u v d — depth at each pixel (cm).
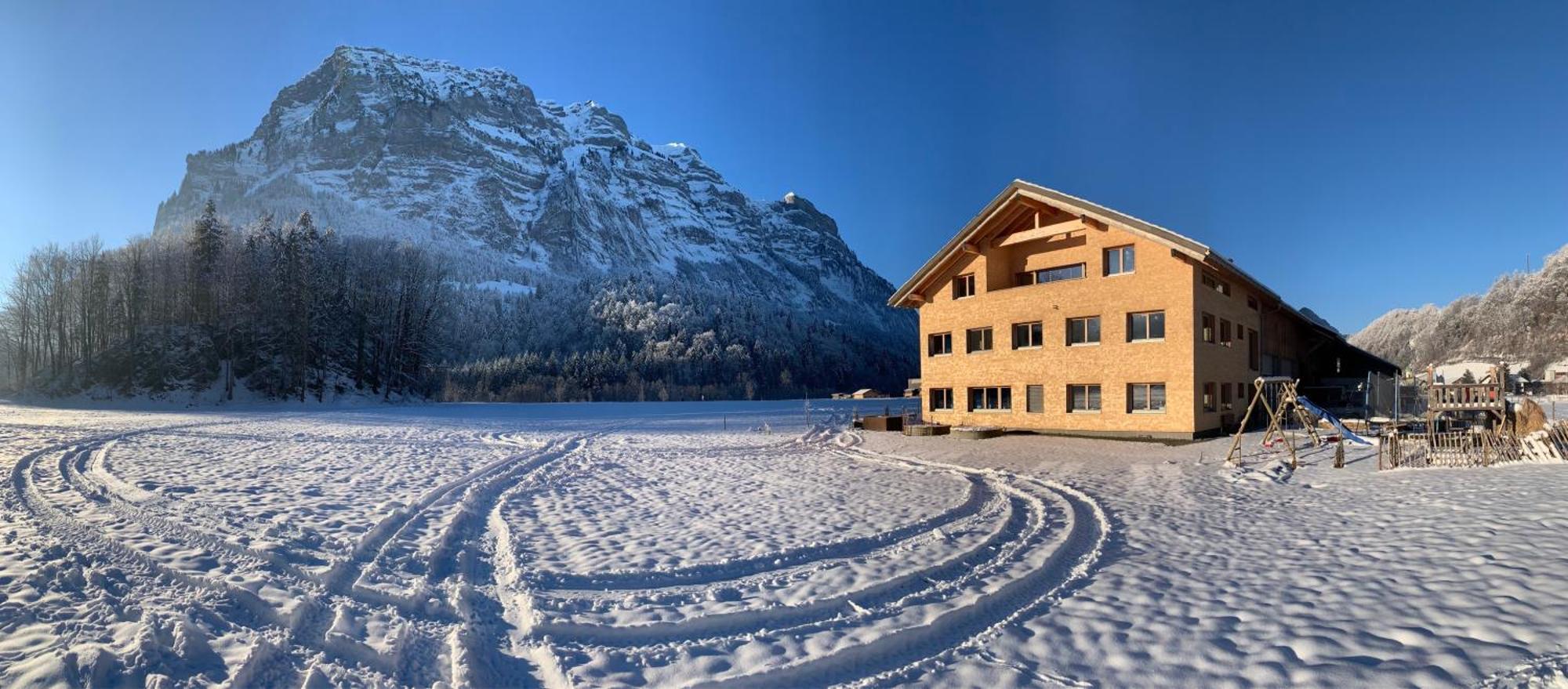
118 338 7412
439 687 561
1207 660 593
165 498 1352
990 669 594
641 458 2475
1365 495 1374
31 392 6588
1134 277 2714
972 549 1033
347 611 730
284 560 909
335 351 8006
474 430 3709
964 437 2998
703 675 586
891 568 917
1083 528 1176
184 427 3491
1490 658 558
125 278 7338
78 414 4669
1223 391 2880
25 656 568
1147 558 958
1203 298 2683
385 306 8331
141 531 1035
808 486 1744
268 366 7162
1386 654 581
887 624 698
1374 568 838
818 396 14888
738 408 7156
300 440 2919
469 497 1496
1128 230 2639
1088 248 2855
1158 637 650
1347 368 4266
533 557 985
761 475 1977
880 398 11406
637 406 7925
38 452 2125
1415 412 3825
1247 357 3173
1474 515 1091
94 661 552
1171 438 2572
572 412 6172
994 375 3098
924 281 3344
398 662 611
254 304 7262
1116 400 2731
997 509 1373
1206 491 1524
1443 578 780
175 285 7681
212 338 7306
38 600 702
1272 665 573
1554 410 3628
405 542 1054
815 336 18250
